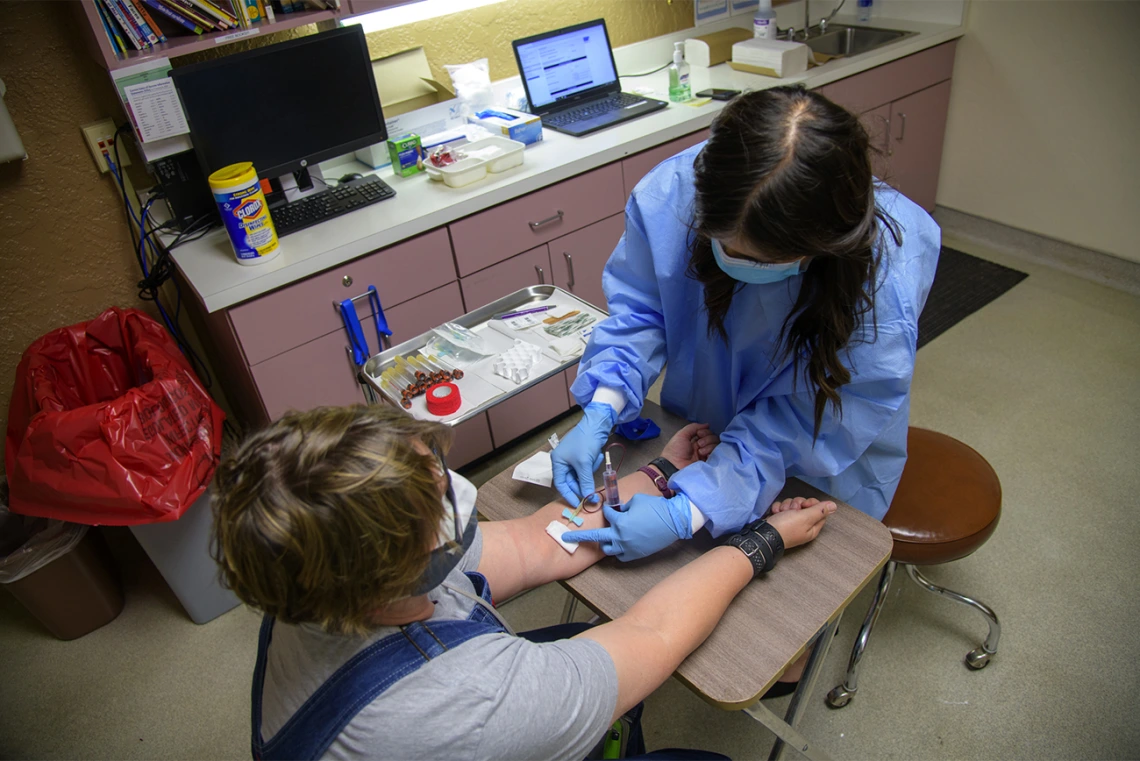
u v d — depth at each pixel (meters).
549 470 1.22
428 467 0.65
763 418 1.13
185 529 1.77
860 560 1.03
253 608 0.65
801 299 0.99
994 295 2.81
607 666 0.78
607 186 2.22
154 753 1.65
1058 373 2.40
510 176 2.04
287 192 2.05
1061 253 2.94
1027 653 1.64
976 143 3.05
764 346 1.14
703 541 1.09
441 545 0.67
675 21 2.87
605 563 1.07
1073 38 2.59
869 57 2.67
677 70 2.48
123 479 1.54
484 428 2.24
